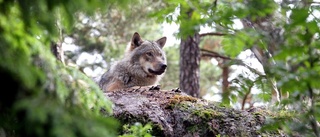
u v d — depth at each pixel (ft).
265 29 18.38
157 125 34.32
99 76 69.26
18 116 13.53
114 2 15.17
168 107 36.83
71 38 105.40
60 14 15.07
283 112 26.27
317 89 18.06
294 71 17.56
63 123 12.97
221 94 20.02
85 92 16.30
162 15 19.25
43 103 12.97
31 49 14.05
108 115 33.94
